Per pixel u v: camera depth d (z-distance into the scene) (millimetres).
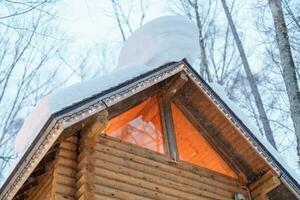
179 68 9273
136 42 11234
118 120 9328
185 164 9789
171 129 9906
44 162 8812
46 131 7473
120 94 8203
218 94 9898
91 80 8180
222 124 9977
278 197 10281
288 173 9703
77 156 8531
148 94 9719
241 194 10188
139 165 9047
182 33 10367
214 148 10430
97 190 8156
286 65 9820
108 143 8906
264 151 9656
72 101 7645
